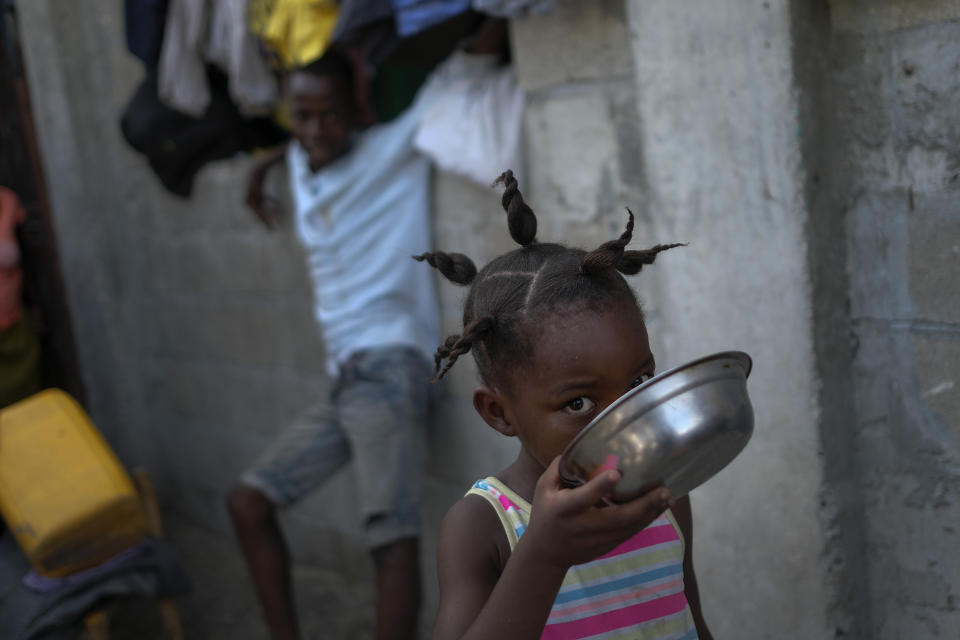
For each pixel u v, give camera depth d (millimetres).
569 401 1286
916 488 2148
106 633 3352
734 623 2445
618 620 1468
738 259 2217
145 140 4375
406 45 2965
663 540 1533
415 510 3092
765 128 2092
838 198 2125
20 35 4969
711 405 1114
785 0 1994
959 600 2123
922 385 2088
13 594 3283
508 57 3129
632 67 2475
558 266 1351
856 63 2049
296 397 4254
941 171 1963
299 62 3213
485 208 3086
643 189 2537
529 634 1159
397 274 3252
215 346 4742
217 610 4191
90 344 5398
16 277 4504
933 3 1904
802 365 2150
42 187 4887
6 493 3191
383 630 3023
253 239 4250
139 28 4109
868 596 2289
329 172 3311
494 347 1353
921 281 2043
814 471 2180
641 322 1317
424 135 3031
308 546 4445
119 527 3230
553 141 2740
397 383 3145
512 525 1433
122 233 5266
